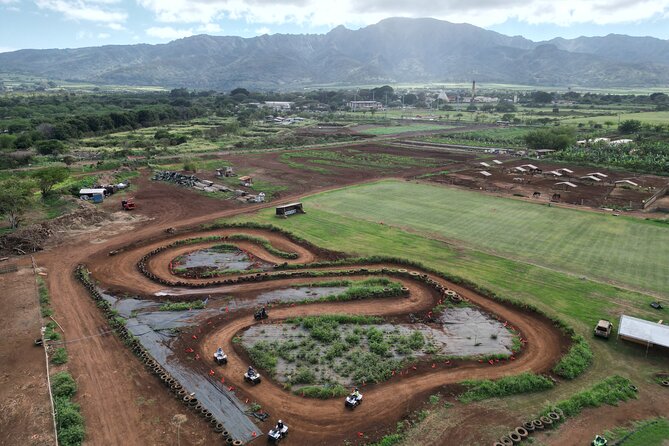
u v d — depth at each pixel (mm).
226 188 105375
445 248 68938
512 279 58031
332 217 85312
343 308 52188
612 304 51656
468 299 53938
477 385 38594
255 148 169000
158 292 56281
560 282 57125
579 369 40375
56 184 102250
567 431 33469
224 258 67250
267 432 33594
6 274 60438
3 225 76688
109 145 169625
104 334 46844
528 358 42844
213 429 34031
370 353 43625
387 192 104750
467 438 32719
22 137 154125
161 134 188875
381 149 167750
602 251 67125
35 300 53375
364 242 71750
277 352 43781
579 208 90312
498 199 97875
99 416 35250
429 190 106562
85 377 39938
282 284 58344
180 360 42688
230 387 38781
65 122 187500
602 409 35750
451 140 190000
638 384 38688
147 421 34781
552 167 136000
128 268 63344
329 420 34875
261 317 49812
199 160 141750
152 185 110000
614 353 42969
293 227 79188
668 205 92875
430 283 57594
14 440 32500
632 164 130500
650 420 34406
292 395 37812
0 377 39500
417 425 34031
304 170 130750
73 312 51125
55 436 32750
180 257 67500
